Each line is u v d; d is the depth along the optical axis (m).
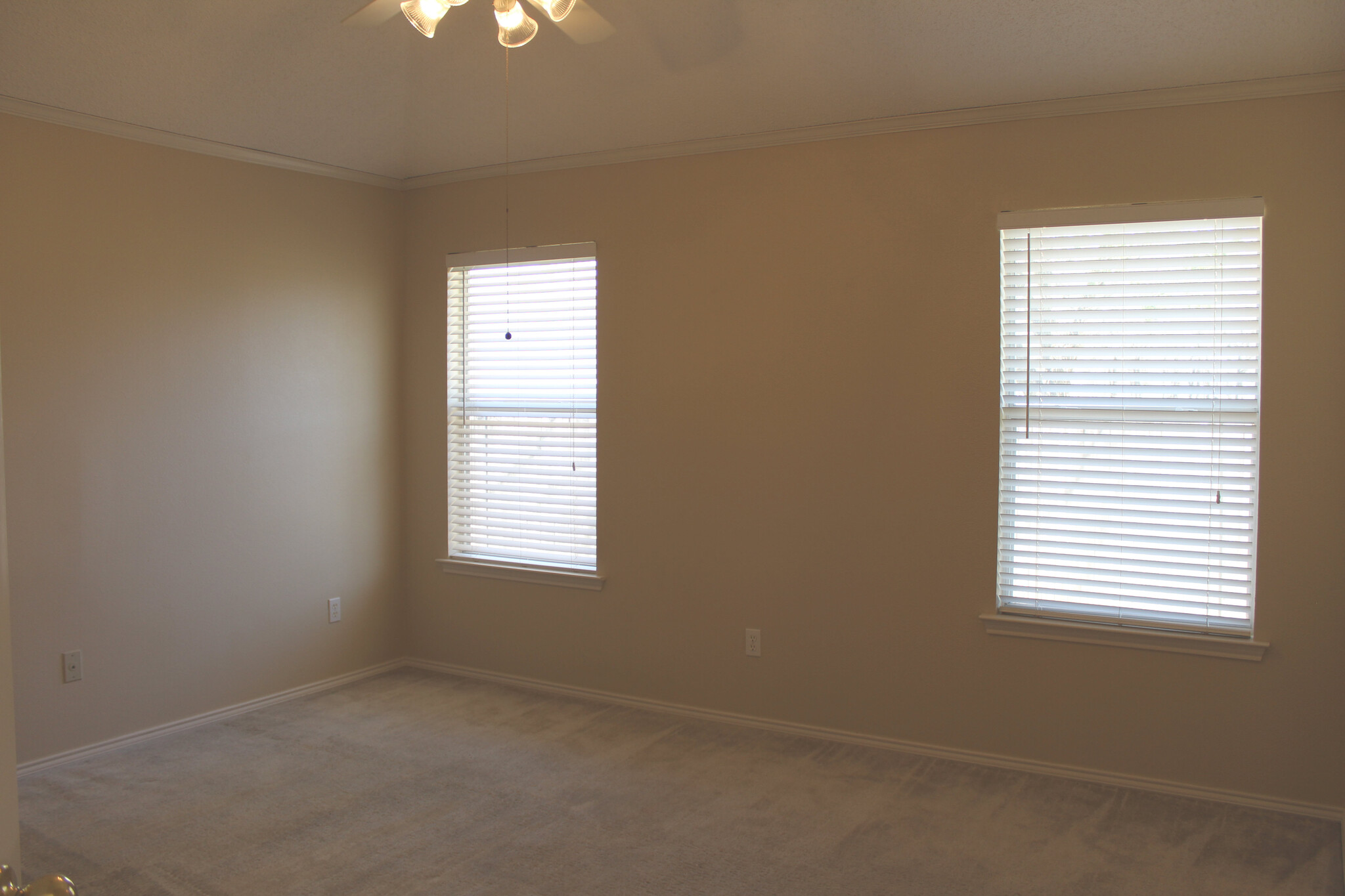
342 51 2.83
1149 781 3.16
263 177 3.98
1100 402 3.23
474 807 3.05
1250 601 3.05
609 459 4.07
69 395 3.35
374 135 3.69
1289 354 2.93
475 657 4.51
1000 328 3.32
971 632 3.40
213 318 3.80
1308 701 2.95
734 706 3.85
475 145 3.85
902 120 3.38
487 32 2.68
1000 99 3.18
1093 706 3.23
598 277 4.05
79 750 3.41
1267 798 3.01
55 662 3.34
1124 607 3.22
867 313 3.52
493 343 4.41
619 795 3.14
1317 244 2.89
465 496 4.54
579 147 3.88
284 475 4.10
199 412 3.77
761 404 3.73
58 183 3.30
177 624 3.71
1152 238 3.13
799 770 3.36
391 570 4.60
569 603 4.22
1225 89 2.95
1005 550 3.39
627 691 4.09
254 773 3.32
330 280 4.27
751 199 3.71
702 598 3.89
